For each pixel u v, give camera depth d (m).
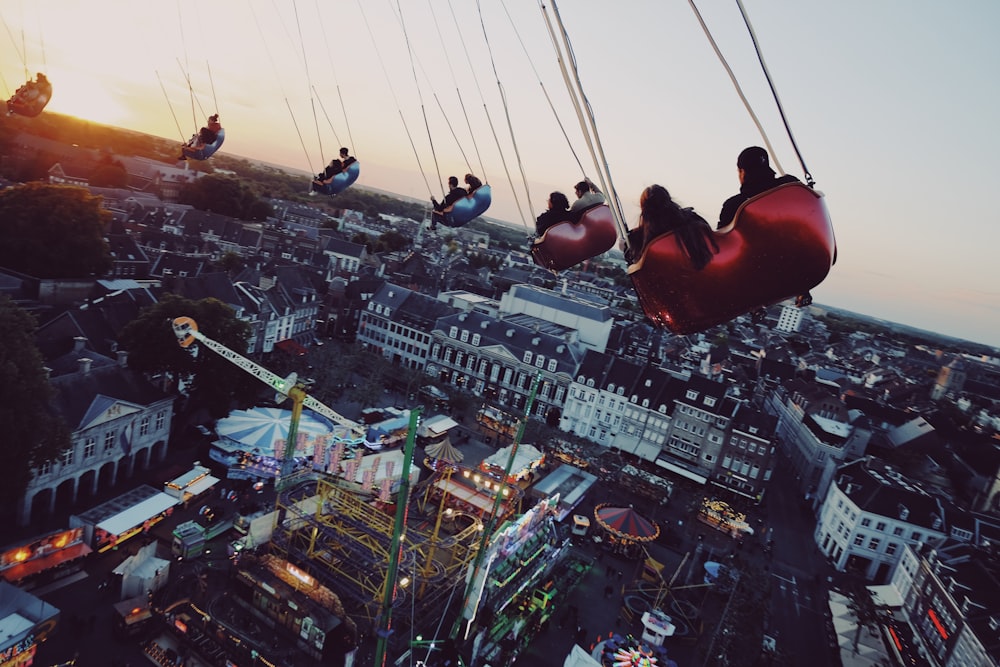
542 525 59.69
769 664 53.25
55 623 38.91
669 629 51.97
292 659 43.12
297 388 50.09
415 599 50.75
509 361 110.69
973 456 122.06
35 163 193.38
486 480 70.12
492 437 94.19
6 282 79.44
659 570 63.03
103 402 55.50
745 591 59.97
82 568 47.47
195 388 67.19
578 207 11.21
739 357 178.38
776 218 6.57
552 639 52.41
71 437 49.09
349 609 47.47
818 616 66.06
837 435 107.56
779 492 102.88
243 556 48.94
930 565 65.75
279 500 52.25
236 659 41.75
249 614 46.16
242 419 70.25
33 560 44.72
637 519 67.06
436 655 46.72
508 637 50.06
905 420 138.88
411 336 120.56
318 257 163.50
